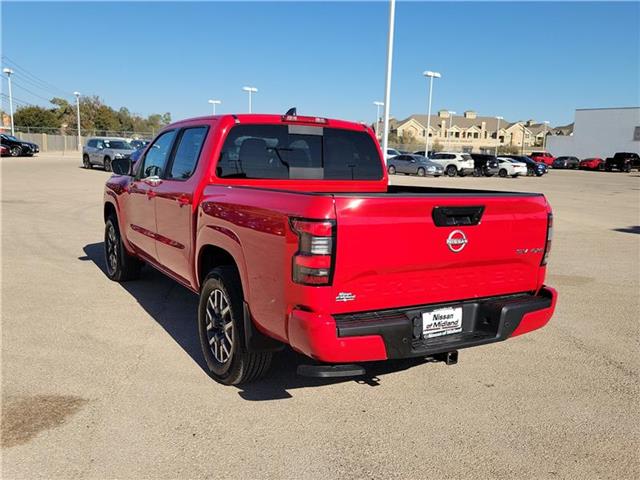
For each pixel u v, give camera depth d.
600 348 5.42
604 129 69.50
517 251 3.98
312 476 3.14
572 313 6.61
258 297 3.69
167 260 5.49
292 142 5.11
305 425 3.71
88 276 7.59
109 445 3.39
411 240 3.44
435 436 3.63
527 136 134.38
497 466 3.30
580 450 3.51
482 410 4.02
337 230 3.19
